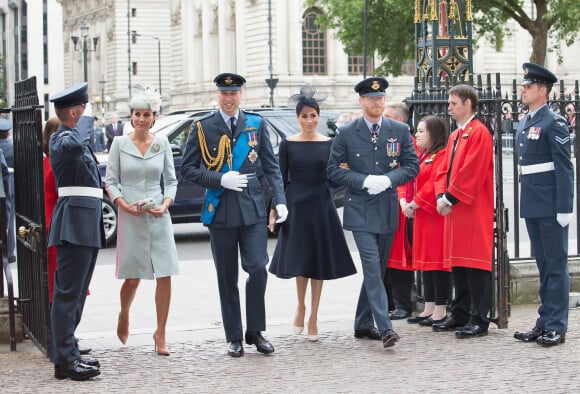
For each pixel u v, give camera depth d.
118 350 9.66
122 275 9.37
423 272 10.84
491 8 40.28
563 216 9.46
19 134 9.78
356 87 9.88
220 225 9.45
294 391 8.08
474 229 9.95
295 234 9.93
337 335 10.24
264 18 71.69
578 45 70.31
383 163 9.81
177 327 10.70
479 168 9.85
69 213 8.62
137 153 9.42
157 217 9.37
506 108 11.22
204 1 81.62
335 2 42.59
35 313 9.43
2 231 9.95
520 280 11.42
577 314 11.06
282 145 10.12
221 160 9.52
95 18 108.44
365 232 9.68
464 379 8.35
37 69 94.69
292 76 71.50
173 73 90.06
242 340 9.52
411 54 41.25
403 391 8.01
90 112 8.89
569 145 9.59
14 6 99.56
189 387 8.27
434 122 10.49
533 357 9.10
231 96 9.55
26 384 8.46
